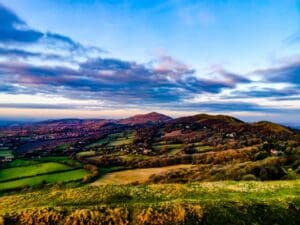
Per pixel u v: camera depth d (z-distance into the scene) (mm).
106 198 36562
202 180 76375
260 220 31672
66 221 30250
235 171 73500
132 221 30406
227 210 32219
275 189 41156
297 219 32531
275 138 189750
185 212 31172
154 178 92750
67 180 96688
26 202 37438
